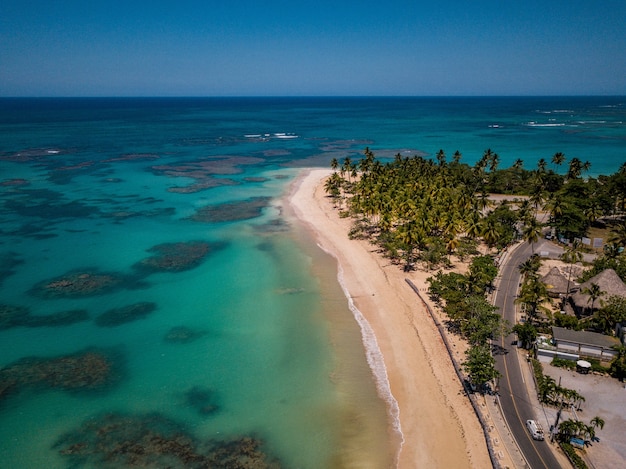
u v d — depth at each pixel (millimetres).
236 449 39750
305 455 39156
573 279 66062
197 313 61812
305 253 83375
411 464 37812
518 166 139375
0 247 84000
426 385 47188
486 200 100562
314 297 66375
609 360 48625
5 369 49656
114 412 43844
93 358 51875
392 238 84188
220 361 51656
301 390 47000
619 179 109188
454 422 41875
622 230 79438
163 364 51000
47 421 42562
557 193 110062
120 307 63094
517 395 44312
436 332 56688
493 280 69375
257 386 47625
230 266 77375
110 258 80125
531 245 84688
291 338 56156
